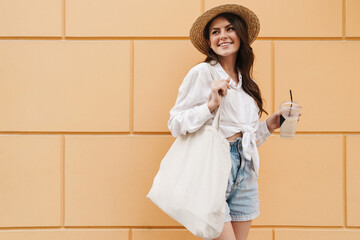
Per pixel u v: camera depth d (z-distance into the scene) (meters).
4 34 1.75
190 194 1.19
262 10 1.75
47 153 1.77
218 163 1.18
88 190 1.77
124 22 1.75
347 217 1.76
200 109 1.21
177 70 1.76
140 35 1.76
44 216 1.77
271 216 1.77
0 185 1.76
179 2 1.75
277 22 1.75
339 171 1.76
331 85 1.76
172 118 1.30
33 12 1.76
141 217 1.77
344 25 1.75
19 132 1.77
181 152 1.29
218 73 1.32
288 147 1.77
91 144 1.77
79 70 1.76
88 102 1.76
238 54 1.43
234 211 1.37
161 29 1.75
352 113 1.76
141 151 1.77
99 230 1.77
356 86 1.75
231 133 1.28
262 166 1.77
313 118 1.76
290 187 1.77
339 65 1.76
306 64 1.76
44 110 1.76
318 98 1.76
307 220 1.76
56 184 1.77
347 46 1.75
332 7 1.75
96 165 1.77
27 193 1.76
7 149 1.76
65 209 1.77
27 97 1.76
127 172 1.77
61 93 1.76
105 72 1.76
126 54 1.76
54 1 1.76
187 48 1.76
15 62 1.76
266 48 1.76
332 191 1.76
